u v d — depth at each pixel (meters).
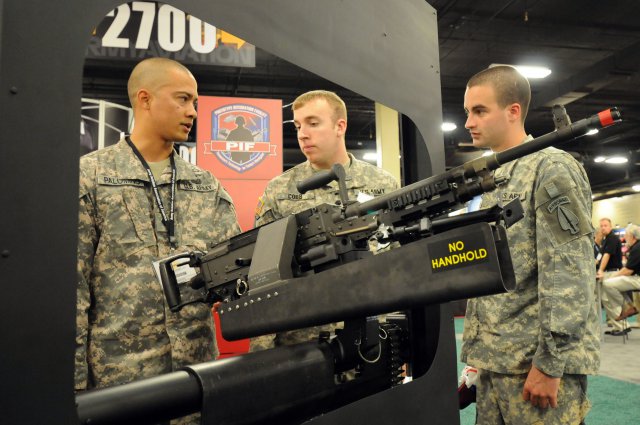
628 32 7.57
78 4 0.67
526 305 1.40
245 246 1.11
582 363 1.29
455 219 0.86
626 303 5.80
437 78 1.41
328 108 1.68
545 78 9.50
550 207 1.35
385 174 1.87
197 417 1.31
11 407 0.58
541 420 1.34
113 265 1.26
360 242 0.98
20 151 0.60
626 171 14.83
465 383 1.69
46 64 0.63
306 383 0.93
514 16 7.10
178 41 3.71
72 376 0.63
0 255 0.58
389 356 1.14
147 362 1.25
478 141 1.60
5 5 0.60
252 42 0.88
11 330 0.59
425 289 0.81
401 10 1.29
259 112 3.68
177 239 1.36
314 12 1.02
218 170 3.61
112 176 1.30
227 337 1.04
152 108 1.35
